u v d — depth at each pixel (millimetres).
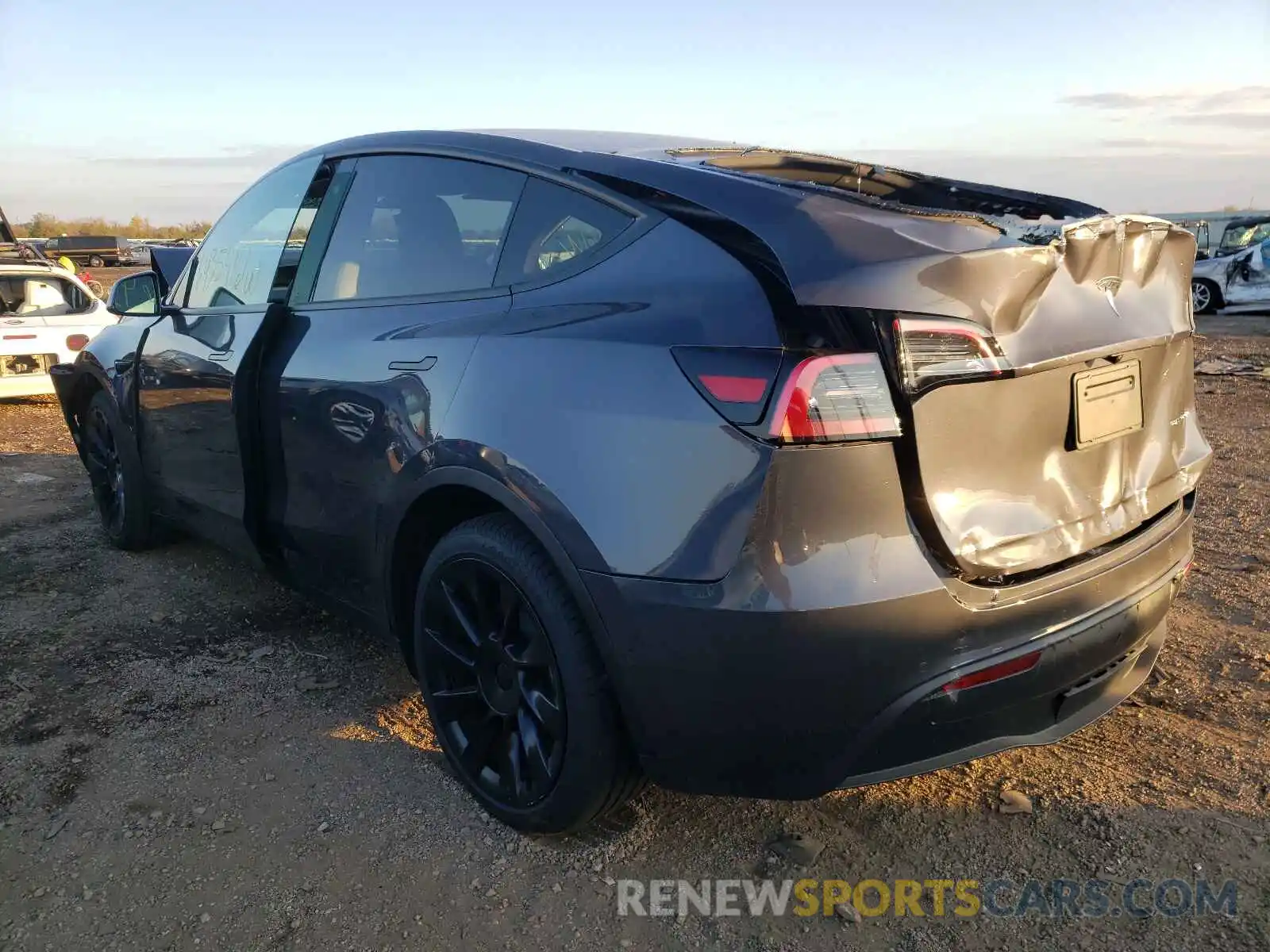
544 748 2191
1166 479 2371
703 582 1782
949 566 1810
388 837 2303
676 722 1896
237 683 3100
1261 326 14336
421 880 2150
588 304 2100
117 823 2348
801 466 1717
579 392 1998
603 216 2211
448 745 2467
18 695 2998
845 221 1905
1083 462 2078
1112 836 2242
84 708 2922
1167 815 2311
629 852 2246
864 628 1733
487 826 2350
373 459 2525
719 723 1850
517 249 2375
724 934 1984
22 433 7430
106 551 4418
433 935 1985
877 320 1742
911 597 1751
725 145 2854
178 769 2586
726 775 1936
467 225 2541
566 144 2492
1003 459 1897
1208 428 6938
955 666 1817
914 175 2809
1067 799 2393
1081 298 2023
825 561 1727
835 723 1794
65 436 7289
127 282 4023
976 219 2031
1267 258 15680
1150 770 2502
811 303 1766
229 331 3209
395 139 2883
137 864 2197
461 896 2100
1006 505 1906
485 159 2551
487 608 2293
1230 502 4926
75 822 2348
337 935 1980
